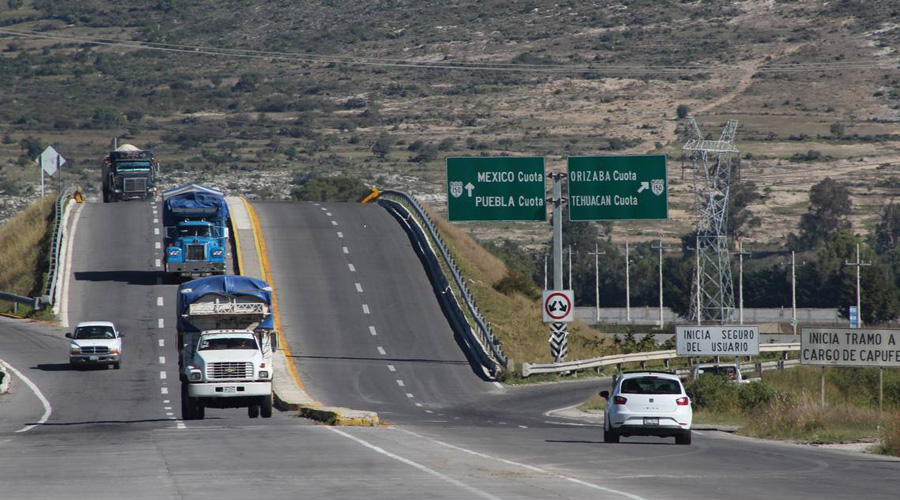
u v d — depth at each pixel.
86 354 186.00
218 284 137.38
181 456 77.94
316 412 122.69
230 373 117.38
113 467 70.94
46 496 57.72
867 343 129.75
